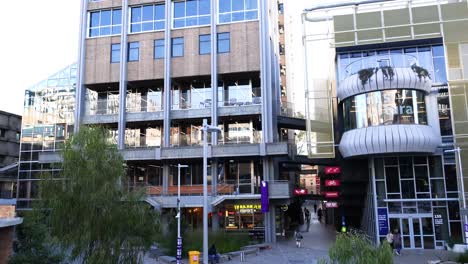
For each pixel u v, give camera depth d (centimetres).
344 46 3175
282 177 4566
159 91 3816
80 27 3847
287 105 4738
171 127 3741
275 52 4456
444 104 2984
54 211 1223
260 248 2788
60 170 1320
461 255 2153
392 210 2966
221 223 3419
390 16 3125
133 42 3744
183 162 3619
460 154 2878
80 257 1235
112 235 1231
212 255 2203
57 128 4188
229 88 3628
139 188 1454
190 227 2877
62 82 4291
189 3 3694
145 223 1304
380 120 2889
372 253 1003
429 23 3064
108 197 1256
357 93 2975
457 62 3008
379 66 2959
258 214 3359
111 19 3831
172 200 3294
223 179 3550
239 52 3497
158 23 3731
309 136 3181
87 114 3734
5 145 6019
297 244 2978
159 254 2402
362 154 2911
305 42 3312
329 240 3403
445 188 2892
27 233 1172
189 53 3597
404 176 2988
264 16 3550
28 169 4159
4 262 1123
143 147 3628
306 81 3253
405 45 3120
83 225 1205
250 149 3288
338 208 4131
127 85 3822
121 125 3594
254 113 3425
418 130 2791
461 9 3044
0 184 4831
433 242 2858
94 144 1357
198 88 3712
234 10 3588
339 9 3222
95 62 3772
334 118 3525
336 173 3666
